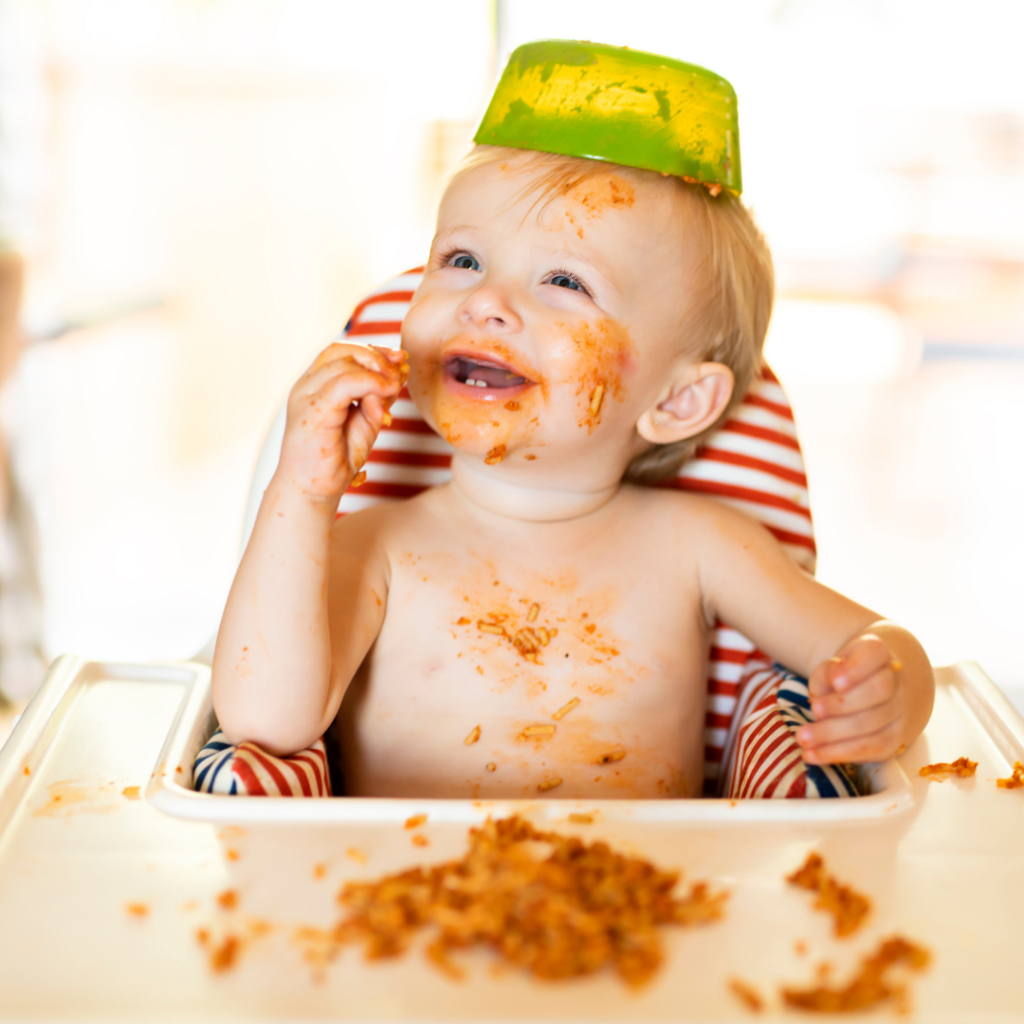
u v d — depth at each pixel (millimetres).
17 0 2002
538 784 813
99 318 2805
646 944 500
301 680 699
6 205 1978
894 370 4082
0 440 1963
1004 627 2400
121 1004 459
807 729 726
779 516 998
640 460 970
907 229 4078
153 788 640
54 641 2221
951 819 655
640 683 851
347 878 558
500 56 2623
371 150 3639
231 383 3719
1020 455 3512
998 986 494
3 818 610
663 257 813
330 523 712
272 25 3504
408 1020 452
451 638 830
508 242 793
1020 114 3908
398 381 706
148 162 3436
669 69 812
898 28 3822
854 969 500
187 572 2598
